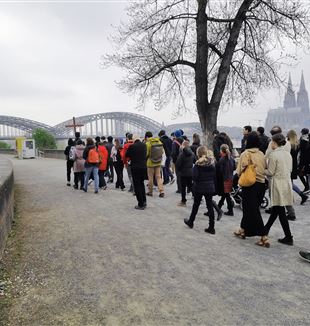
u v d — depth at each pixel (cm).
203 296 397
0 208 529
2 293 408
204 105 1694
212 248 569
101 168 1227
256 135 598
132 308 371
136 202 973
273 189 577
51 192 1162
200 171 664
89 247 573
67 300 390
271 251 554
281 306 373
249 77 1833
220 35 1792
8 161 1530
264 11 1653
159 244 589
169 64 1789
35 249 563
